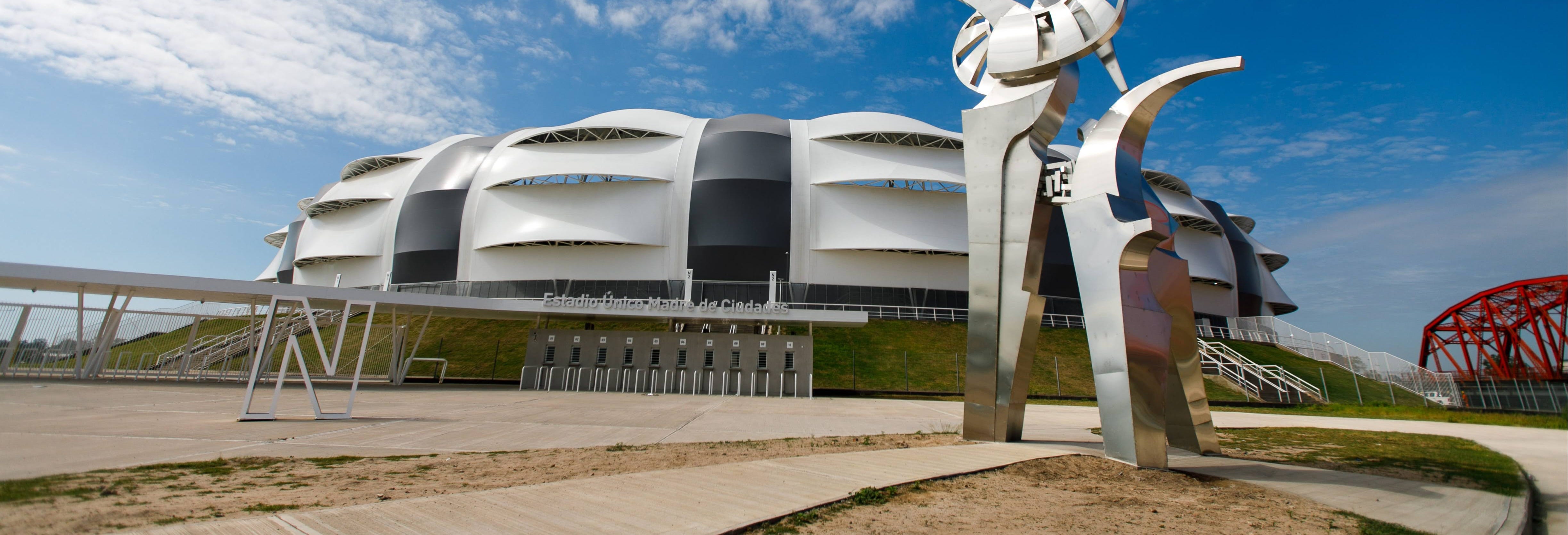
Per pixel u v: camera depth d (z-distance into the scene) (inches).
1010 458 382.3
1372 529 254.1
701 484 282.5
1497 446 621.0
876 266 1809.8
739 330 1406.3
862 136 1905.8
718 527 211.9
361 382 1216.2
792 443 469.7
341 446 410.3
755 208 1776.6
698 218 1781.5
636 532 202.4
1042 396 1284.4
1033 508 266.7
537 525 207.0
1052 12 454.6
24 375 948.6
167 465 312.0
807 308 1736.0
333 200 2037.4
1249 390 1423.5
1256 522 258.7
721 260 1743.4
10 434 397.1
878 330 1649.9
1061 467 364.5
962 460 371.9
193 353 1389.0
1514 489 361.7
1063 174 445.1
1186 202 2167.8
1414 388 1507.1
